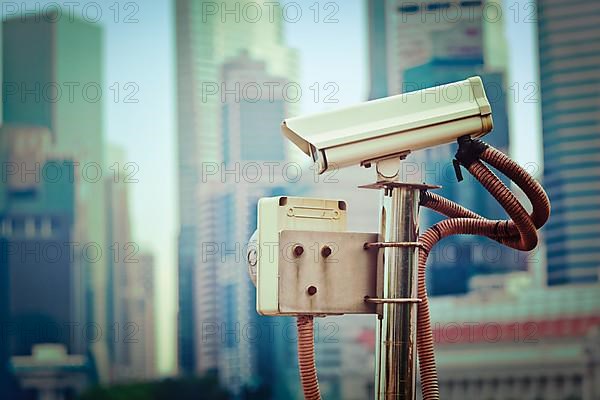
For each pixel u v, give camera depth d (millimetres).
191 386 43156
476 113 5641
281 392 42250
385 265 5566
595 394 41156
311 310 5496
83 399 47625
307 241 5508
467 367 41531
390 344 5527
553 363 40906
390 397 5516
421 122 5562
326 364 42844
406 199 5598
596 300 40625
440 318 41531
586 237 40188
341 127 5516
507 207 5684
